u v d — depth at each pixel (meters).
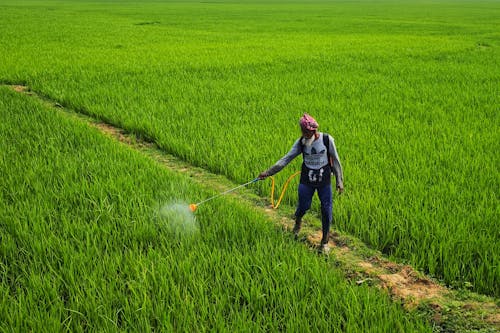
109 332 4.28
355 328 4.27
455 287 5.26
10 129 10.42
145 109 12.64
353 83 16.69
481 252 5.63
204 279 5.11
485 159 8.66
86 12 65.62
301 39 32.97
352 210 6.75
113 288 4.87
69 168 8.12
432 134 10.30
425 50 26.36
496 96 14.34
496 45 29.47
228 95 14.48
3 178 7.84
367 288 4.98
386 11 82.94
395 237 6.18
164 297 4.73
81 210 6.62
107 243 5.78
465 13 77.12
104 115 12.30
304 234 6.47
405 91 15.27
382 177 7.88
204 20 53.28
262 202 7.52
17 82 16.97
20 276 5.19
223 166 8.71
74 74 17.83
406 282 5.34
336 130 10.64
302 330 4.31
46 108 12.55
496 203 6.87
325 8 92.50
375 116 11.92
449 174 7.95
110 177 7.70
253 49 26.48
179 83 16.36
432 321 4.71
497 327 4.61
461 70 19.45
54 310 4.50
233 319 4.46
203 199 7.08
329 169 5.81
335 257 5.85
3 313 4.46
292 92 15.15
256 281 4.96
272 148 9.34
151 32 37.69
